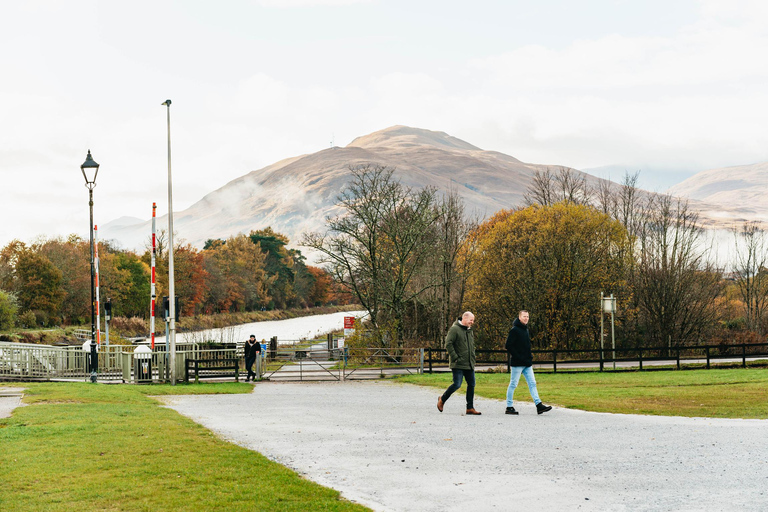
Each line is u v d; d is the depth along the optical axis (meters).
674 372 29.92
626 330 49.84
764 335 49.66
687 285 49.06
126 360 27.12
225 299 116.31
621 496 8.14
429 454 10.78
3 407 16.88
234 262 123.38
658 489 8.41
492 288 49.56
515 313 48.81
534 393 15.65
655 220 56.44
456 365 15.63
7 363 27.38
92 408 16.11
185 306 97.25
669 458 10.15
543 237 48.59
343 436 12.70
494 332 49.62
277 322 112.75
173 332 25.86
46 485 8.42
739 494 8.09
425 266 47.12
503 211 71.38
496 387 24.05
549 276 47.84
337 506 7.65
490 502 7.97
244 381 28.77
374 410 17.22
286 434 12.98
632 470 9.44
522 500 8.05
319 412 16.88
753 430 12.62
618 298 48.81
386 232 42.56
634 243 51.66
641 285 50.34
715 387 22.61
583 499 8.04
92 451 10.49
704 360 37.06
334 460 10.38
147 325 77.88
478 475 9.30
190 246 100.00
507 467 9.77
